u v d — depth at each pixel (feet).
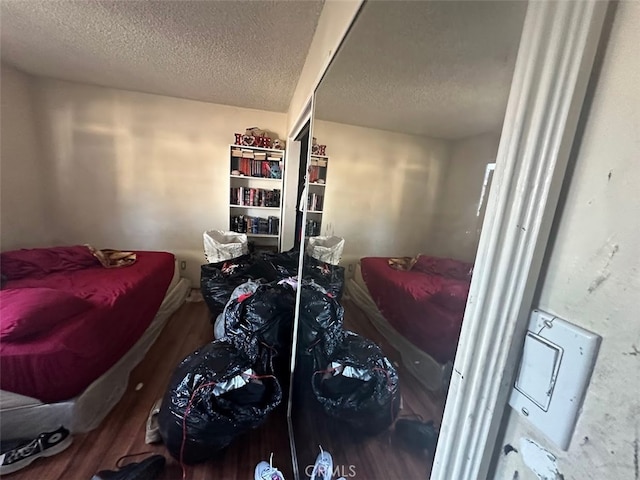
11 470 4.00
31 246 9.55
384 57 2.39
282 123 11.90
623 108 0.79
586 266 0.87
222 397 4.33
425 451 1.71
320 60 4.97
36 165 9.72
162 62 7.77
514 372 1.05
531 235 0.97
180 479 4.13
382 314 2.48
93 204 10.69
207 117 11.16
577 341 0.87
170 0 5.15
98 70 8.64
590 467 0.84
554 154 0.91
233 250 10.09
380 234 2.51
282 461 4.52
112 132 10.46
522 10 1.08
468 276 1.35
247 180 11.84
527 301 1.00
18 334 4.20
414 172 1.98
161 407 4.55
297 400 5.04
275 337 5.10
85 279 6.99
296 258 9.60
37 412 4.39
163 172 11.10
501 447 1.11
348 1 3.37
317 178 4.59
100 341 5.14
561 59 0.88
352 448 3.04
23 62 8.32
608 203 0.82
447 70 1.63
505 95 1.18
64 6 5.49
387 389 2.37
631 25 0.77
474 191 1.35
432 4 1.77
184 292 10.87
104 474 3.93
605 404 0.81
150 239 11.36
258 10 5.21
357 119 2.99
